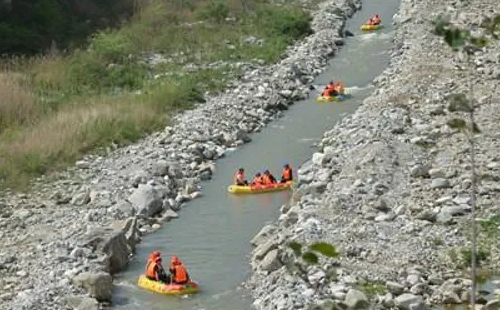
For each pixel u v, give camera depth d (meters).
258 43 88.62
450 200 43.09
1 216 47.72
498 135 52.50
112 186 52.12
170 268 39.62
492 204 42.47
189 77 75.81
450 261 37.31
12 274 40.44
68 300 37.34
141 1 102.31
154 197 49.44
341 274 36.28
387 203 43.84
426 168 47.53
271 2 108.25
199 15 98.06
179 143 60.41
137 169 54.91
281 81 76.06
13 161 54.97
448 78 66.94
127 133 61.09
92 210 48.44
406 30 90.50
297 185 51.88
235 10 100.75
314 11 104.75
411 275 35.88
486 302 33.19
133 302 38.12
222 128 64.19
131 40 86.44
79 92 72.06
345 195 45.00
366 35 95.56
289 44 90.00
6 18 87.38
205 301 37.69
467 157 49.12
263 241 43.09
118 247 42.31
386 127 56.19
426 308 33.41
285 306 34.50
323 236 40.19
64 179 53.62
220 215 48.88
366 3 113.44
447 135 53.72
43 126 60.69
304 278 36.59
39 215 47.97
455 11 90.50
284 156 58.81
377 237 39.88
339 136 57.78
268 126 66.25
